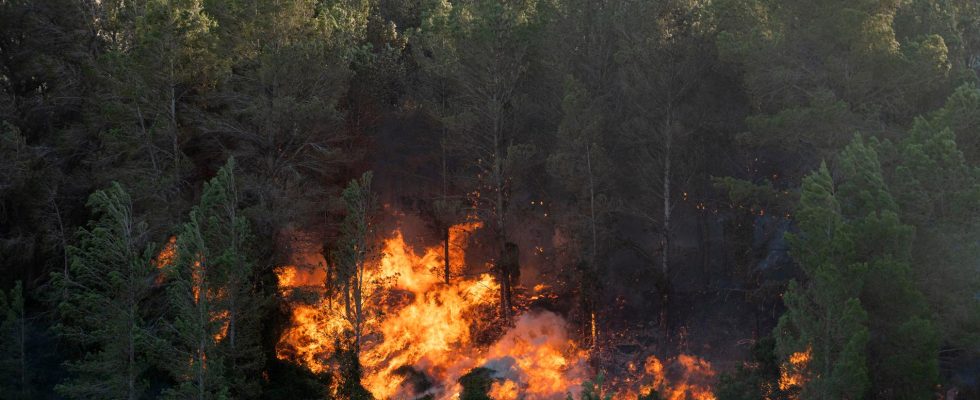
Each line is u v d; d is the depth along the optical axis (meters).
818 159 31.66
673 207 37.59
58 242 35.91
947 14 31.22
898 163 25.91
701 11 36.47
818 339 22.91
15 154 34.81
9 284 36.00
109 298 27.95
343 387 30.86
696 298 38.69
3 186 34.78
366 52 42.59
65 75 38.19
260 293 30.48
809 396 22.75
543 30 38.91
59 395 31.84
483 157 41.34
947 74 29.19
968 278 23.50
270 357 33.06
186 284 27.31
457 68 39.38
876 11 30.02
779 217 35.59
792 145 31.73
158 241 32.59
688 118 36.38
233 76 35.38
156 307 32.38
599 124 37.06
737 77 35.72
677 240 41.38
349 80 38.94
